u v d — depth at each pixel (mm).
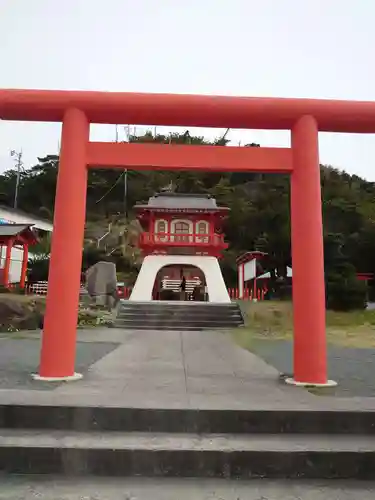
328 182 52719
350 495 3295
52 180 59906
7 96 6078
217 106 6109
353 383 5762
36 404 4129
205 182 62625
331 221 44062
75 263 5941
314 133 6160
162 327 16172
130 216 55156
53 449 3572
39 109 6156
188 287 28641
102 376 5949
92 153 6199
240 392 4992
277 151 6266
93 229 49906
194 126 6453
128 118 6277
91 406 4105
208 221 22172
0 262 26094
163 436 3924
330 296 24141
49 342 5711
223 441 3816
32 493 3211
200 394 4816
